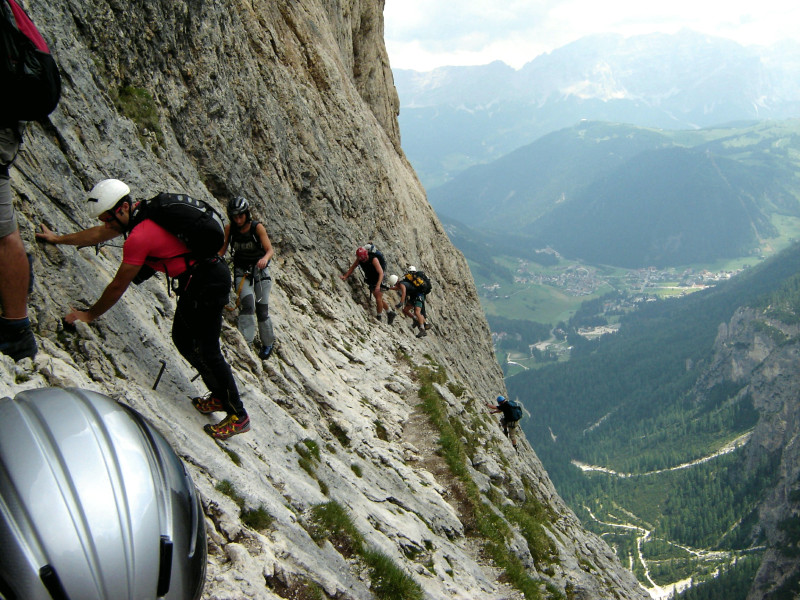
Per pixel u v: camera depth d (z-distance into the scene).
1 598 2.78
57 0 10.53
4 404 3.44
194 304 6.26
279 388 10.72
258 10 22.02
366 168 27.06
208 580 5.37
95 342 6.75
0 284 4.54
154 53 13.61
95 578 2.86
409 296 22.77
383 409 15.06
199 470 6.51
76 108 9.96
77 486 3.04
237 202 9.26
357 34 37.31
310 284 18.16
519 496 18.05
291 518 7.31
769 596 174.38
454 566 10.48
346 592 6.76
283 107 20.98
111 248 8.66
